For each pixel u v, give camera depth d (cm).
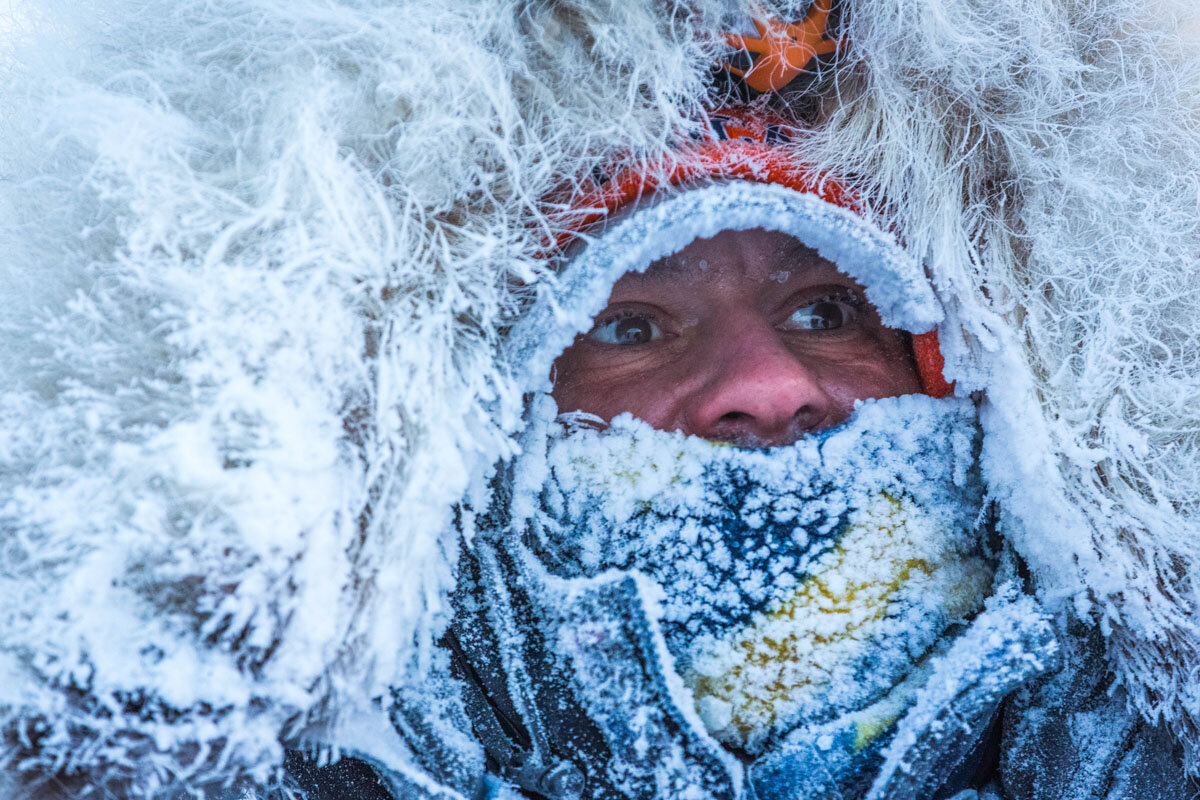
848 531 64
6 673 40
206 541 42
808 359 75
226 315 46
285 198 50
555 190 61
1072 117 66
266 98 53
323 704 46
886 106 65
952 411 68
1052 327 65
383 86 52
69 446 45
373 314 51
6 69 63
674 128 61
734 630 61
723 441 69
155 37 59
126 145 50
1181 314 63
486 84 54
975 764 65
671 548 63
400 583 48
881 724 58
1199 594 60
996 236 67
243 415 44
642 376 73
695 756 55
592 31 58
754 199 60
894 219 67
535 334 58
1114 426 61
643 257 59
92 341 48
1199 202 63
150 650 41
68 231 53
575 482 65
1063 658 64
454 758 56
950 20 63
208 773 44
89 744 41
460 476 50
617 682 55
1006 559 67
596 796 57
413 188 54
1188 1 64
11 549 43
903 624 62
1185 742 64
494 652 59
